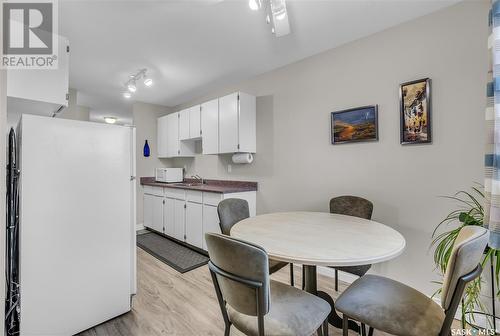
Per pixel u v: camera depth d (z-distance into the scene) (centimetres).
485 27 169
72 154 162
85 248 168
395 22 205
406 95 202
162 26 207
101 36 221
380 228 163
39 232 150
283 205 293
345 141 238
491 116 148
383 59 216
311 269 160
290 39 231
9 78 157
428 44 193
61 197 158
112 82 340
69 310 161
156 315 186
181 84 351
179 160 473
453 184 183
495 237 140
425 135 193
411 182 202
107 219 179
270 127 305
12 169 153
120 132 187
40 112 203
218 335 164
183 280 243
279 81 294
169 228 378
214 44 238
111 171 181
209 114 346
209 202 308
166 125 437
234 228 165
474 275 97
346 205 216
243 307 100
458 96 180
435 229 191
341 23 206
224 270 102
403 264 206
